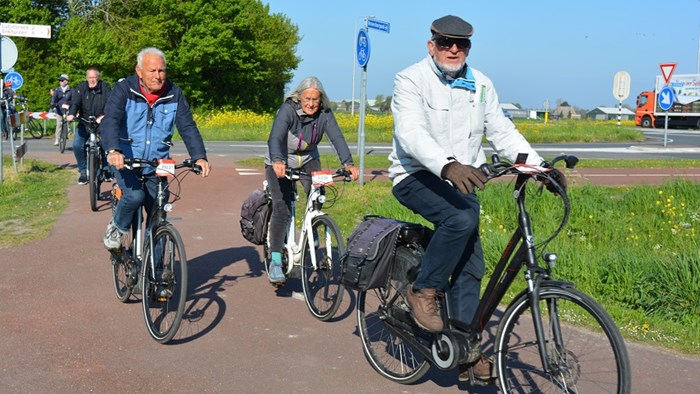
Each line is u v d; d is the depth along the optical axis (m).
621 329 5.49
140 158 5.29
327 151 22.86
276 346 4.97
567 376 3.48
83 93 11.12
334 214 10.05
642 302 6.20
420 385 4.37
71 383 4.25
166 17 56.53
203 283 6.52
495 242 7.28
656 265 6.54
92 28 53.22
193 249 7.84
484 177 3.43
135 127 5.30
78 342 4.94
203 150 5.29
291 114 5.82
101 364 4.56
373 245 4.31
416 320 4.07
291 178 5.86
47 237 8.22
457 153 3.96
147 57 5.21
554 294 3.52
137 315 5.55
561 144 31.58
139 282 5.53
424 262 4.00
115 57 52.41
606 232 9.04
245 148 23.05
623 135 35.03
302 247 5.81
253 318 5.57
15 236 8.28
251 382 4.34
